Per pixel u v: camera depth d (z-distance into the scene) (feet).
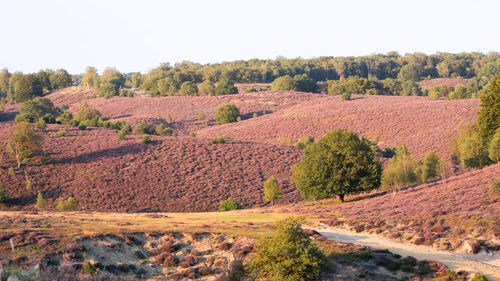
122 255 109.60
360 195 226.58
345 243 123.75
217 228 135.23
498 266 103.76
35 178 258.78
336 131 215.92
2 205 224.94
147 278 102.01
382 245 124.77
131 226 131.64
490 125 236.84
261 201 257.34
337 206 192.03
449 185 185.16
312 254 101.71
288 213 184.03
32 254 96.78
